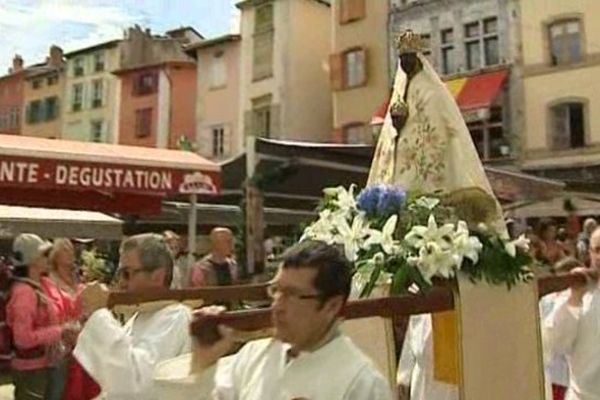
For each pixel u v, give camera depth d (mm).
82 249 13562
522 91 23016
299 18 29594
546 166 22422
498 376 2824
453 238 2830
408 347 3703
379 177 3762
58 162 7035
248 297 2938
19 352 4879
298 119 29266
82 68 42656
